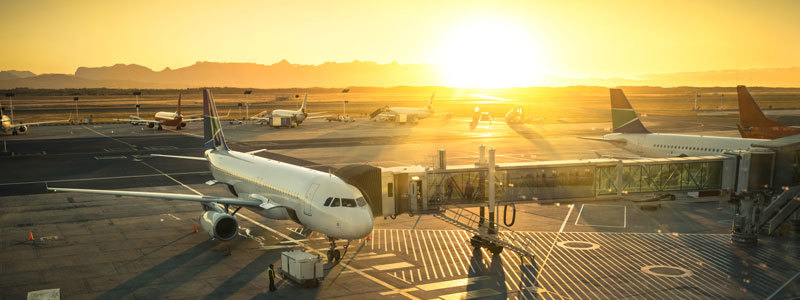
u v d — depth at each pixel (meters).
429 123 161.88
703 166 37.94
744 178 37.22
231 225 34.41
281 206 34.31
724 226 40.12
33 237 37.03
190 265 30.89
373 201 32.94
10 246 34.81
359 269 30.09
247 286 27.33
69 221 41.91
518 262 31.45
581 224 40.84
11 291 26.52
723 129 124.81
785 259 31.77
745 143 52.62
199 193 54.19
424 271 29.78
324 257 32.44
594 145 96.31
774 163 37.09
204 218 34.66
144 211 45.50
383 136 117.81
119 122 167.12
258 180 38.12
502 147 93.62
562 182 35.88
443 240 36.31
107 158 82.38
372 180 32.75
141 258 32.25
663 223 41.12
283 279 28.48
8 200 50.28
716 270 29.73
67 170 70.00
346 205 29.91
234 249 34.19
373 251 33.66
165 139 112.06
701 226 40.16
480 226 34.72
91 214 44.31
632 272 29.48
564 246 34.78
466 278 28.59
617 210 45.88
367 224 29.52
